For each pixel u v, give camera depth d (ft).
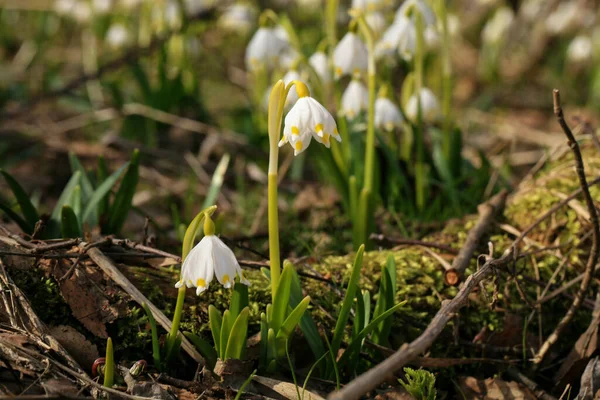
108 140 18.85
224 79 28.99
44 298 9.34
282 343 8.82
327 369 9.33
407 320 10.31
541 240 11.86
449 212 14.56
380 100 14.44
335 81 14.93
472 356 10.43
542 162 13.73
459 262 10.94
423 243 11.37
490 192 14.82
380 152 14.99
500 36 30.01
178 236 13.91
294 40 16.26
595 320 10.16
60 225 11.19
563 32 30.63
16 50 31.81
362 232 12.75
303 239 14.16
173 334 8.91
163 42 21.93
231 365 8.77
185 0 24.23
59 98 23.08
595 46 28.58
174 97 22.17
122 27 27.63
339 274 10.88
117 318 9.29
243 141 19.81
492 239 11.93
